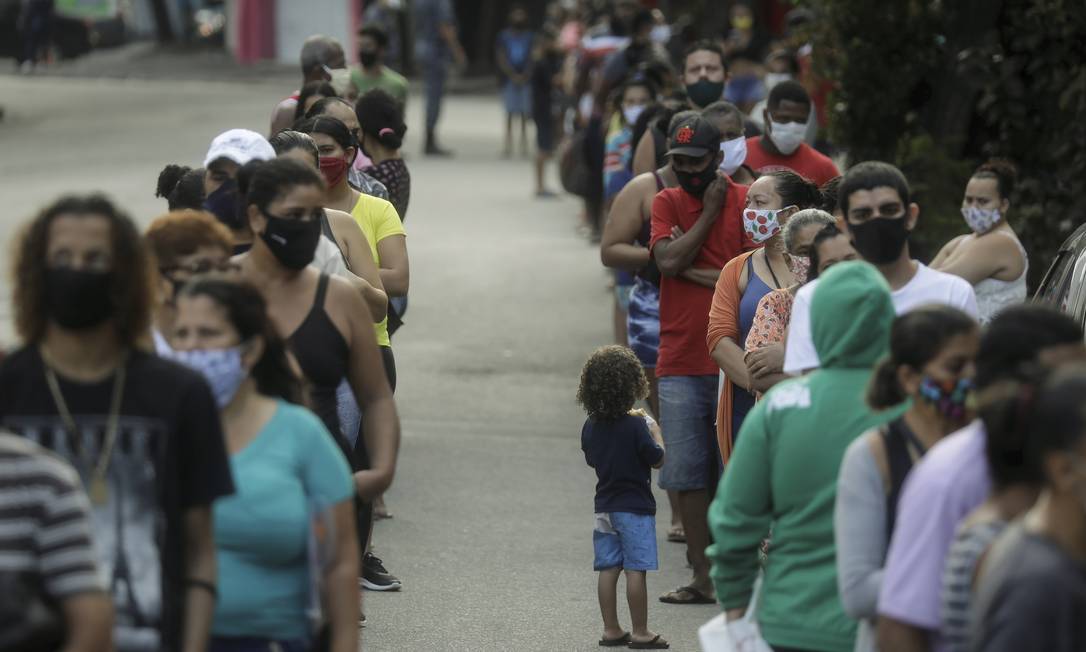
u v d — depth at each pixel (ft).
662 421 82.89
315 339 56.39
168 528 41.75
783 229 68.54
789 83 94.32
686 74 115.03
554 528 94.63
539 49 239.09
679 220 83.82
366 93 99.96
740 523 48.11
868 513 43.96
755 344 67.87
